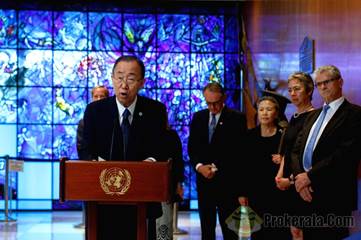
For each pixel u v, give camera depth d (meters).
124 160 4.42
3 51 13.81
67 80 13.91
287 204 5.82
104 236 4.33
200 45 14.22
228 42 14.21
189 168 14.03
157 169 3.96
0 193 13.62
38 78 13.87
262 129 6.96
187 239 9.91
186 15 14.22
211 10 14.21
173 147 5.16
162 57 14.15
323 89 5.34
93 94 9.02
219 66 14.20
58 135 13.83
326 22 7.96
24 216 12.93
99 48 14.02
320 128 5.38
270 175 6.73
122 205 4.33
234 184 7.52
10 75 13.80
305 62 8.88
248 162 6.98
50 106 13.87
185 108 14.12
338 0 7.44
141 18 14.15
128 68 4.30
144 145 4.45
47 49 13.91
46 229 11.04
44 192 13.73
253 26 12.80
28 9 13.90
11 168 12.15
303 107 6.25
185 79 14.16
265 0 11.71
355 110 5.25
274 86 10.88
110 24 14.08
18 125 13.77
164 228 7.12
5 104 13.77
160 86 14.12
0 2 13.83
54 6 13.96
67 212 13.61
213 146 7.76
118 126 4.43
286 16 10.15
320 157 5.30
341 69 7.35
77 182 3.96
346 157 5.14
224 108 7.89
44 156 13.77
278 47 10.70
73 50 13.97
